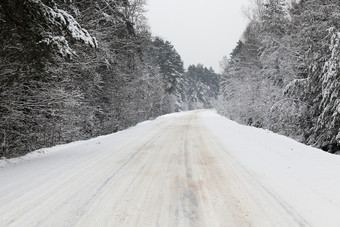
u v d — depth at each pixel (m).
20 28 7.37
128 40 20.80
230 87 42.62
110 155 8.65
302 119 19.39
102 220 3.75
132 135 14.85
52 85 10.84
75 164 7.36
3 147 9.57
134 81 25.75
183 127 19.03
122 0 19.02
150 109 37.50
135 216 3.87
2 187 5.31
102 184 5.41
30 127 11.00
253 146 9.68
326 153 7.97
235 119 39.94
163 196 4.66
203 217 3.81
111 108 22.67
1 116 9.12
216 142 11.11
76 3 12.51
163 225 3.58
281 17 22.81
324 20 16.64
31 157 9.09
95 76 16.36
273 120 22.66
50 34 7.34
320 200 4.30
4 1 6.82
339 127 14.28
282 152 8.34
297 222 3.59
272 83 24.03
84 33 7.68
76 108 15.30
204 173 6.15
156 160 7.73
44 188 5.21
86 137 18.89
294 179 5.45
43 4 7.01
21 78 8.91
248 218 3.75
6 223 3.71
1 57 8.23
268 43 23.36
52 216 3.90
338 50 13.86
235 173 6.07
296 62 19.80
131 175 6.07
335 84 13.94
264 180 5.46
